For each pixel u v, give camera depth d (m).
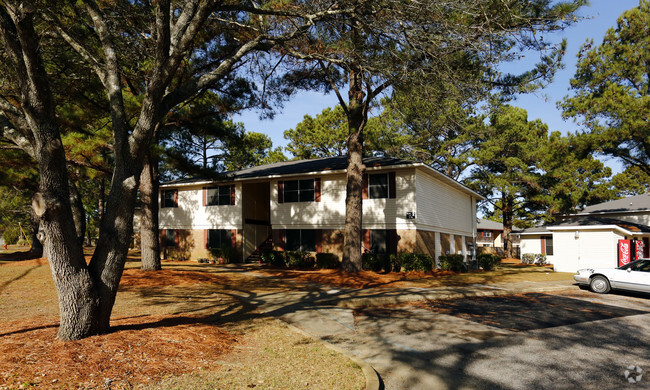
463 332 7.80
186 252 27.19
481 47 9.00
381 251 20.00
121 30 10.65
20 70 5.06
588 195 30.80
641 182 38.75
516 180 30.86
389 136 27.53
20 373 4.05
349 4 8.58
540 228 31.84
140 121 5.93
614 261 20.55
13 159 15.20
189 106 15.88
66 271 5.29
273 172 23.94
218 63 14.12
